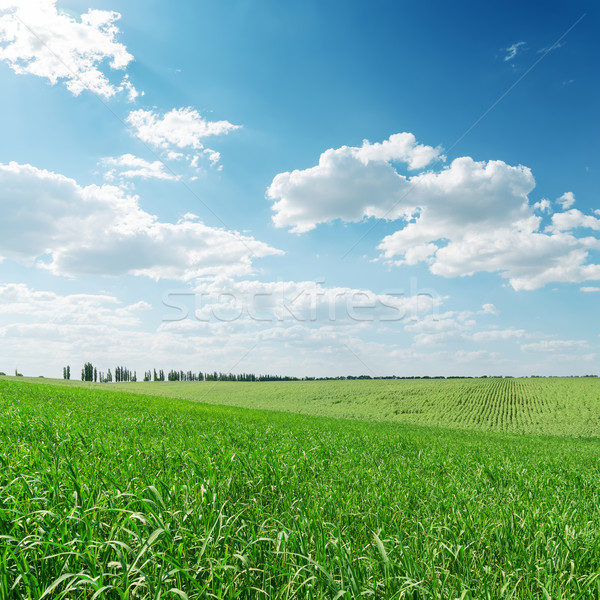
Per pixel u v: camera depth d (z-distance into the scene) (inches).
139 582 100.1
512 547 154.3
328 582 109.7
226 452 276.4
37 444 248.7
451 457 398.0
